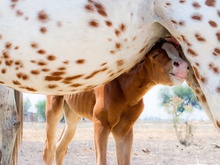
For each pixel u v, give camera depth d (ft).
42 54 9.82
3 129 13.20
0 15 9.82
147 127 76.48
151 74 15.24
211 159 33.73
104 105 17.30
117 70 10.50
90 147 41.09
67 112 22.82
